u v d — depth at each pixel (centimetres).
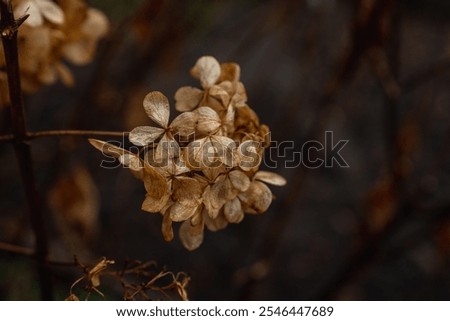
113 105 111
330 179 172
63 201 91
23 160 62
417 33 175
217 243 156
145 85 124
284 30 137
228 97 55
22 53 65
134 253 150
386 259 125
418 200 104
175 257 153
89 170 136
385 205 104
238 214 54
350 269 110
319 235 164
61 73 70
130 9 93
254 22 154
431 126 168
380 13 91
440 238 103
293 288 153
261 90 169
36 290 106
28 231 108
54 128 150
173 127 53
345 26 143
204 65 56
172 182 52
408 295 152
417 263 157
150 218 156
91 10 70
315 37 127
